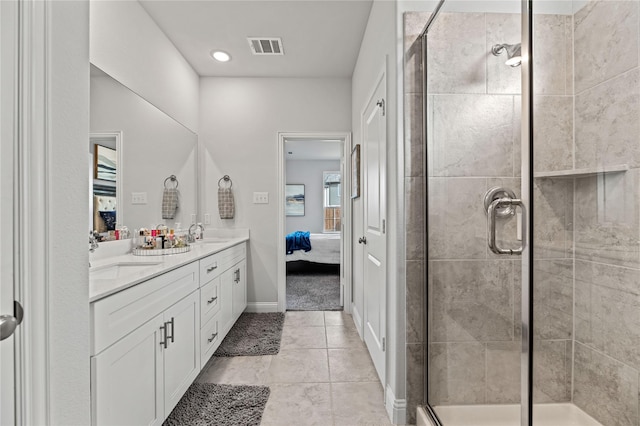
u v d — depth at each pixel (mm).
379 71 2086
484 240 1432
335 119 3594
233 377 2141
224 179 3564
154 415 1458
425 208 1662
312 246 5590
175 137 2973
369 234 2430
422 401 1688
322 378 2133
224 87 3570
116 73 2102
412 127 1673
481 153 1463
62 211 698
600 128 1396
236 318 3021
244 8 2426
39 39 632
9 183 592
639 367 1337
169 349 1607
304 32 2732
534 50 1396
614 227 1357
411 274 1675
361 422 1698
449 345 1544
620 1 1363
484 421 1403
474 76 1479
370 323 2400
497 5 1427
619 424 1354
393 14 1719
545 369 1324
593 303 1362
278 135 3582
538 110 1397
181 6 2402
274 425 1666
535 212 1356
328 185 8156
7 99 590
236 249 3027
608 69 1383
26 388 609
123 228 2188
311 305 3771
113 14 2062
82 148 769
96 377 1072
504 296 1378
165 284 1566
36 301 624
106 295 1117
